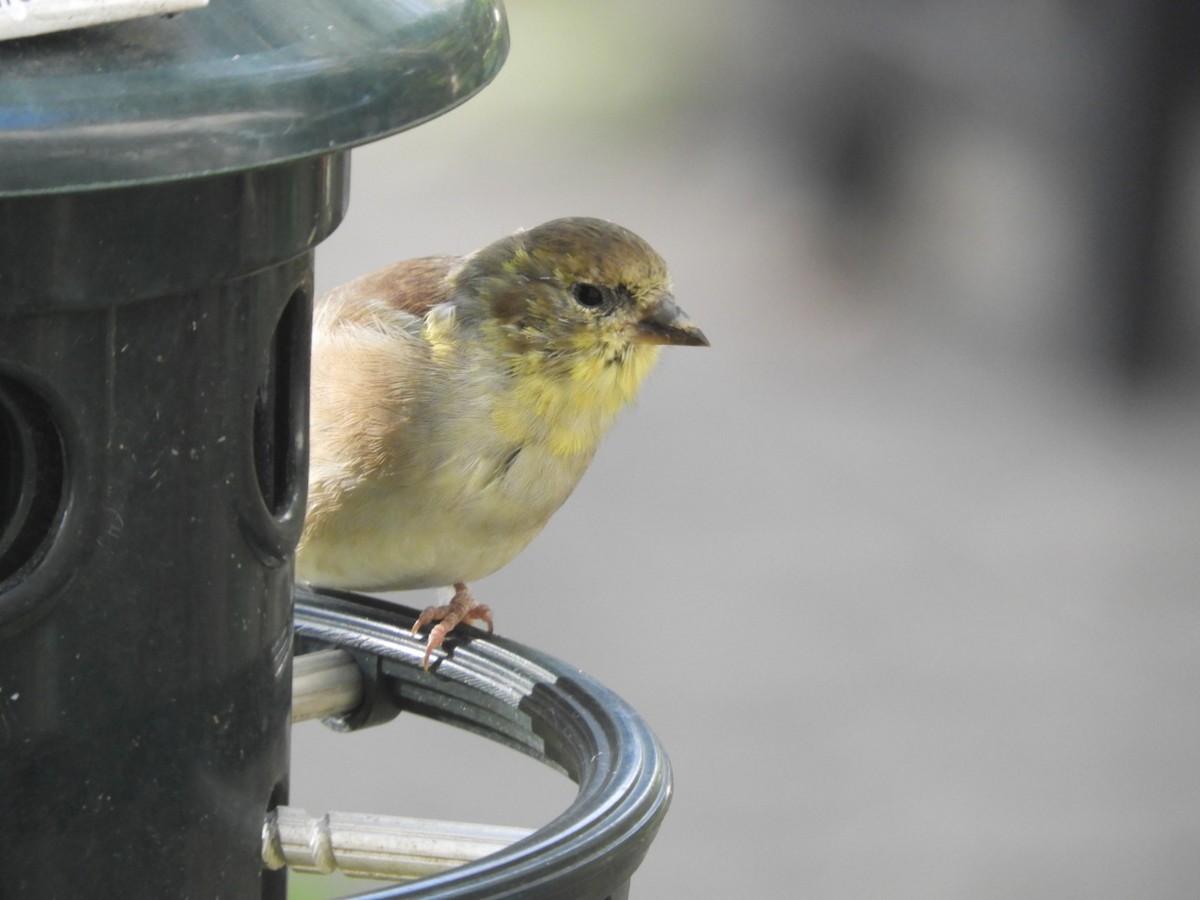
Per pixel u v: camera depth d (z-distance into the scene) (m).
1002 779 12.18
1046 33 17.73
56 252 3.89
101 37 3.57
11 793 4.21
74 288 3.94
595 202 20.17
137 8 3.50
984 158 18.72
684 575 14.56
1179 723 12.64
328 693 5.73
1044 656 13.52
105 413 4.13
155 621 4.34
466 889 3.89
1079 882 11.13
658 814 4.42
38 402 4.07
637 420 17.00
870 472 16.19
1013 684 13.19
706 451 16.55
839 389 17.52
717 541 15.10
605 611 14.05
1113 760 12.50
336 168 4.54
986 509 15.55
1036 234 18.31
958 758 12.41
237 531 4.52
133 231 3.98
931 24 18.89
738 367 17.97
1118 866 11.30
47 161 3.32
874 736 12.69
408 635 5.77
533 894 3.93
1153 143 16.97
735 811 11.84
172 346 4.23
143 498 4.26
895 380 17.62
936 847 11.48
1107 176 17.28
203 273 4.12
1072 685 13.27
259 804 4.73
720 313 18.50
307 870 4.78
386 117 3.77
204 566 4.44
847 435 16.72
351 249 18.88
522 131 22.00
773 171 20.69
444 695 5.69
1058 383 17.62
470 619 6.85
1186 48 16.58
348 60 3.77
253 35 3.73
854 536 15.22
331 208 4.51
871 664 13.44
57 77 3.43
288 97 3.61
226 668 4.55
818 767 12.31
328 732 12.91
